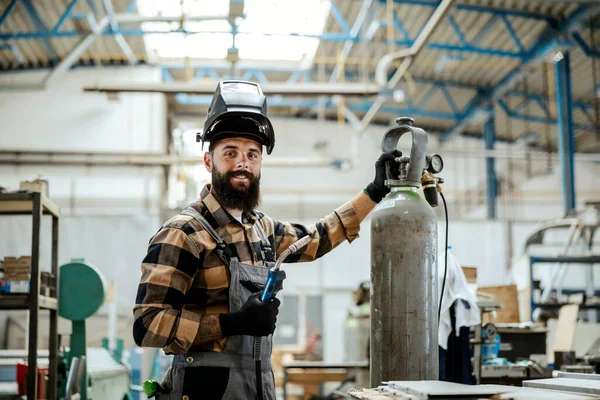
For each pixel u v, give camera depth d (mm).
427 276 2646
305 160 14914
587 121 16625
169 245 2363
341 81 14320
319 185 18656
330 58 14562
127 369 6105
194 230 2404
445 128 18578
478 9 12289
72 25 12578
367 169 18812
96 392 5074
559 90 12641
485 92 15852
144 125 14438
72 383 4422
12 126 14281
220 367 2350
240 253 2457
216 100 2562
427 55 14242
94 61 14484
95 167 14312
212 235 2422
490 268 12695
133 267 11062
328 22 12914
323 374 7809
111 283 9211
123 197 14227
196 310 2408
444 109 17422
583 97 15336
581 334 7637
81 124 14383
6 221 9188
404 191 2725
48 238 11016
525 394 1884
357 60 14266
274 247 2646
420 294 2625
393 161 2814
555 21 12430
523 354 5707
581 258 8227
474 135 19172
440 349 4469
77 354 4934
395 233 2639
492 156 16453
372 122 18922
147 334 2277
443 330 4441
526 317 8133
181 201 14289
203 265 2406
